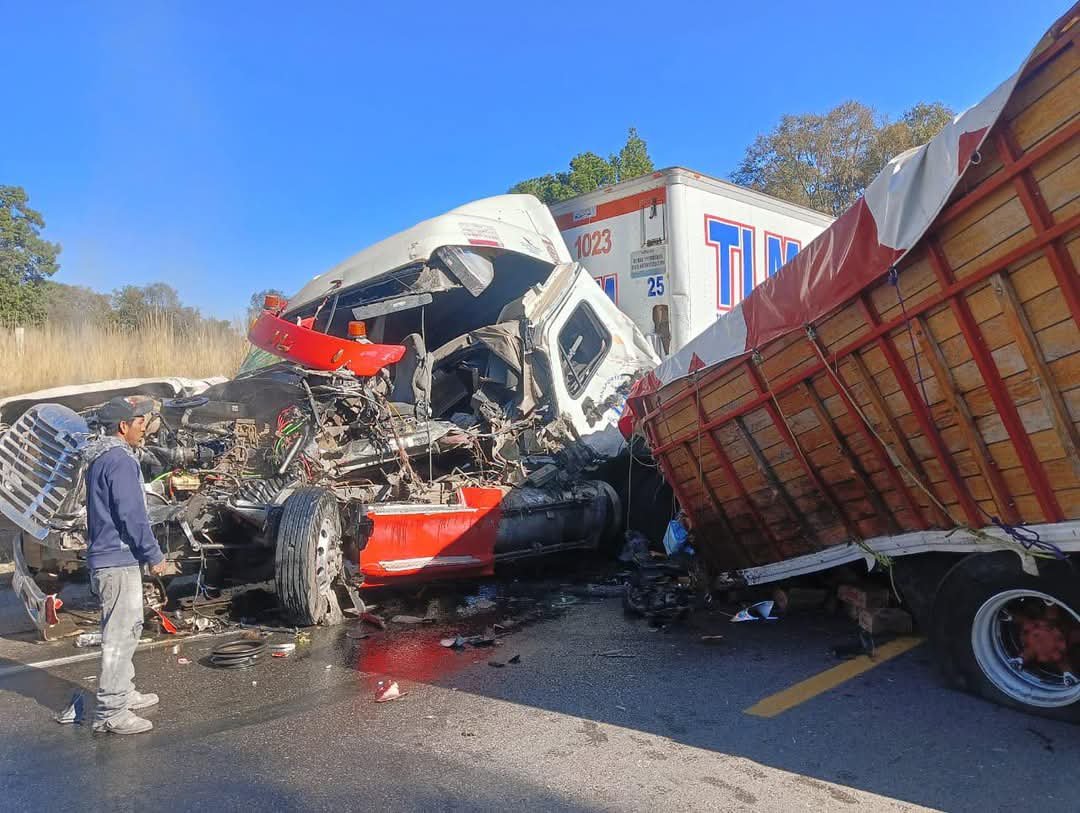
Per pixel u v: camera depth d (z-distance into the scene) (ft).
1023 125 10.75
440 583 22.77
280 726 12.69
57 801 10.32
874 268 12.86
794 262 14.70
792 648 16.28
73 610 20.25
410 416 22.44
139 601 12.94
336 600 18.53
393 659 16.12
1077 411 11.09
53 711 13.57
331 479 19.71
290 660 16.08
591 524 24.20
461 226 24.77
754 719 12.74
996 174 11.13
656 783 10.65
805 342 14.62
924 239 12.16
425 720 12.89
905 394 13.26
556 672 15.23
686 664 15.55
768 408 15.85
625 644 16.98
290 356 20.43
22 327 45.60
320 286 26.04
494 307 27.66
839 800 10.15
